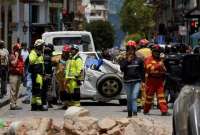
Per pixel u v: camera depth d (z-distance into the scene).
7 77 29.53
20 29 63.62
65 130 13.80
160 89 21.12
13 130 13.89
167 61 24.34
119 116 20.81
